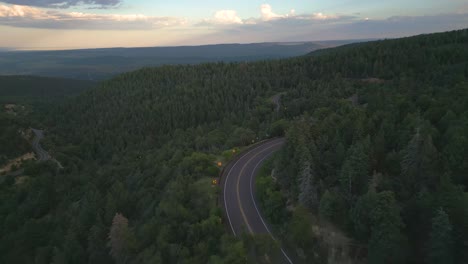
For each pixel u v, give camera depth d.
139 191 60.56
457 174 31.39
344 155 39.88
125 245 39.03
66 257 45.28
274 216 41.19
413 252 28.00
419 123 40.31
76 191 86.19
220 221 39.47
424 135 35.75
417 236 28.61
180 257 34.00
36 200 78.69
